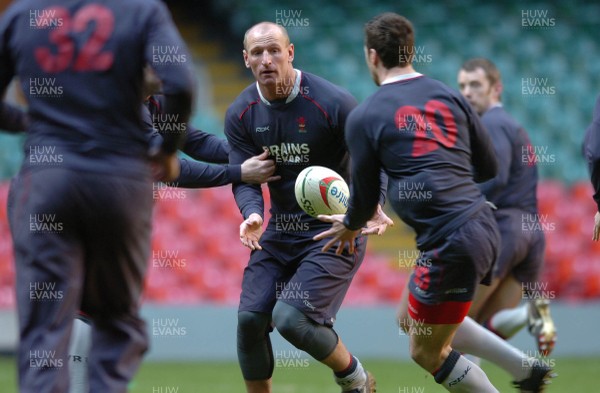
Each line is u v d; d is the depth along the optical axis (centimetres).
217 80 6138
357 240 1886
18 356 1262
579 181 5462
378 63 1706
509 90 5969
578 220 4838
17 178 1360
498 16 6612
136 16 1289
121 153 1285
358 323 4016
